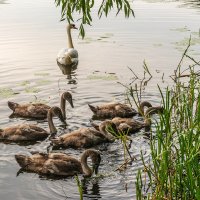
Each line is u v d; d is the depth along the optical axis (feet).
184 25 82.99
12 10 95.86
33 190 35.58
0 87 56.90
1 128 46.39
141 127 46.93
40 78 60.34
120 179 36.70
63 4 38.60
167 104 33.32
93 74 61.62
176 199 28.71
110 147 43.19
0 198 34.22
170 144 29.71
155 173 30.71
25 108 50.26
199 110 30.27
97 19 88.84
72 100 53.78
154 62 64.90
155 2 105.29
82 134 43.98
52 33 80.12
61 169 38.40
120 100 53.78
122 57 67.72
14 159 40.83
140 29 81.56
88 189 35.68
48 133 45.96
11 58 67.51
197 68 61.36
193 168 27.94
